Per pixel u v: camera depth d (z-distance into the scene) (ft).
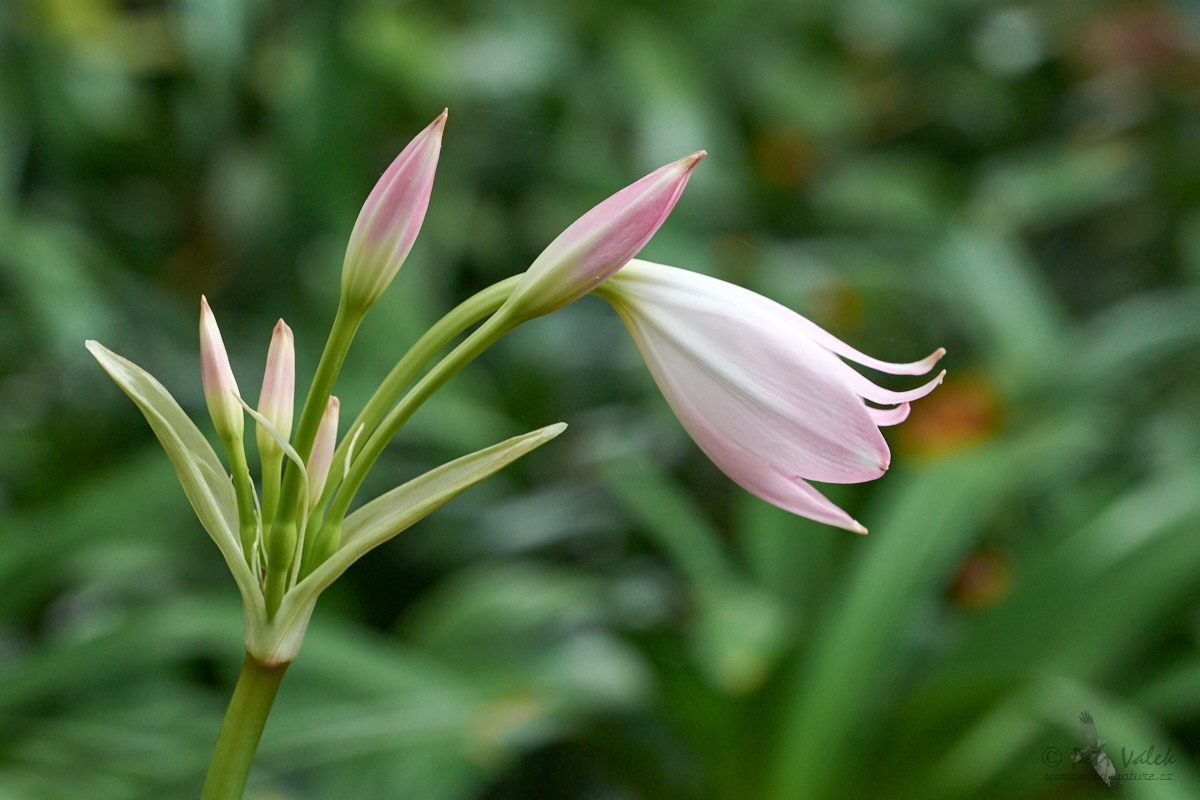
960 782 6.16
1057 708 5.72
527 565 9.63
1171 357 9.59
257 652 3.73
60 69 11.42
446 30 12.77
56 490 8.95
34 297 9.57
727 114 13.84
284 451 3.72
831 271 11.35
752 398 3.75
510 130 11.60
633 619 8.02
